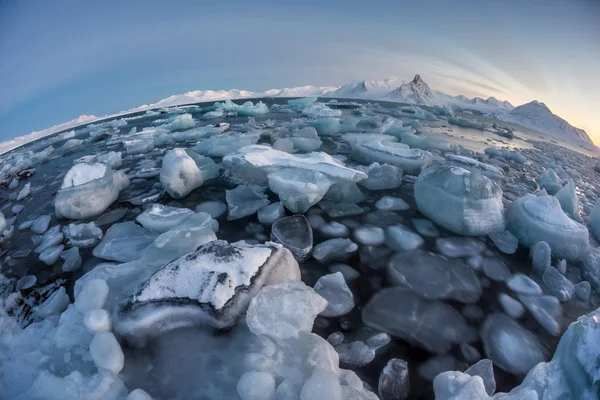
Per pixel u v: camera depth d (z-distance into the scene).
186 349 0.90
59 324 0.95
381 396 0.88
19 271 1.38
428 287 1.30
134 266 1.15
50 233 1.64
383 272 1.37
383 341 1.04
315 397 0.71
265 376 0.77
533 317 1.19
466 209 1.66
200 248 1.04
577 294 1.31
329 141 3.49
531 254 1.49
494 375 0.97
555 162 3.80
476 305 1.23
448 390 0.83
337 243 1.53
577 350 0.80
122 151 3.33
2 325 1.05
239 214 1.76
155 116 6.71
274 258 1.11
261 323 0.89
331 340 1.03
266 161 2.13
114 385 0.80
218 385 0.82
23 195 2.27
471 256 1.50
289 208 1.78
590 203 2.38
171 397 0.80
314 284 1.27
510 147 4.38
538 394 0.79
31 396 0.80
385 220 1.79
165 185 1.94
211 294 0.93
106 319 0.90
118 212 1.83
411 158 2.54
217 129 3.96
